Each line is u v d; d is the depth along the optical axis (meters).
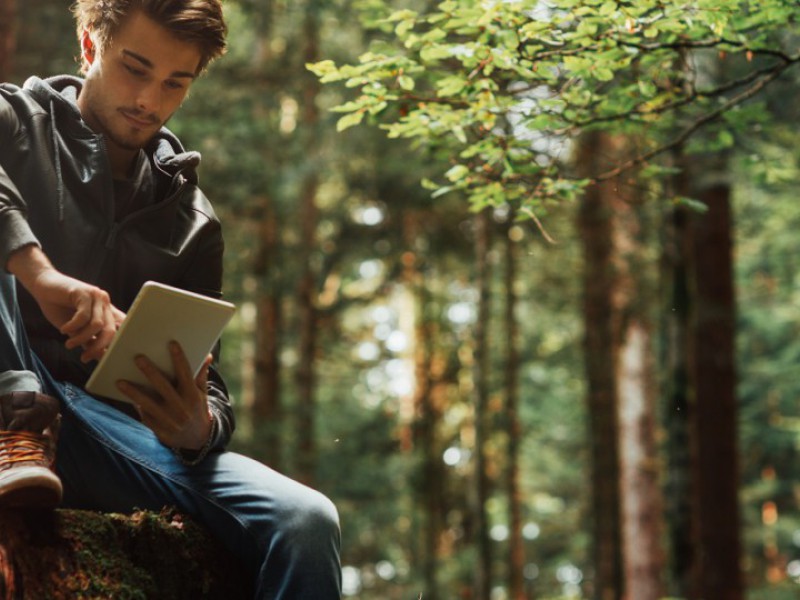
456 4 4.58
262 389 19.17
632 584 20.22
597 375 17.50
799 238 21.53
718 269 13.44
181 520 2.91
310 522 2.84
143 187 3.06
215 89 15.24
